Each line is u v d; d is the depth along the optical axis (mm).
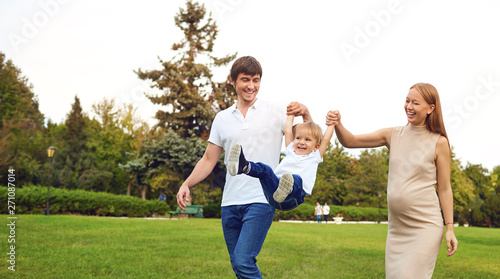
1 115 38094
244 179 3551
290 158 3604
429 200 3400
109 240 10445
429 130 3543
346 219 37062
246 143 3674
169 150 30875
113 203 25234
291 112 3826
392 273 3328
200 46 33656
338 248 10570
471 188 51375
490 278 7020
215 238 11680
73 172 43750
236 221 3648
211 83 34000
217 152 3961
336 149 53281
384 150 48000
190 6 33312
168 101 32156
